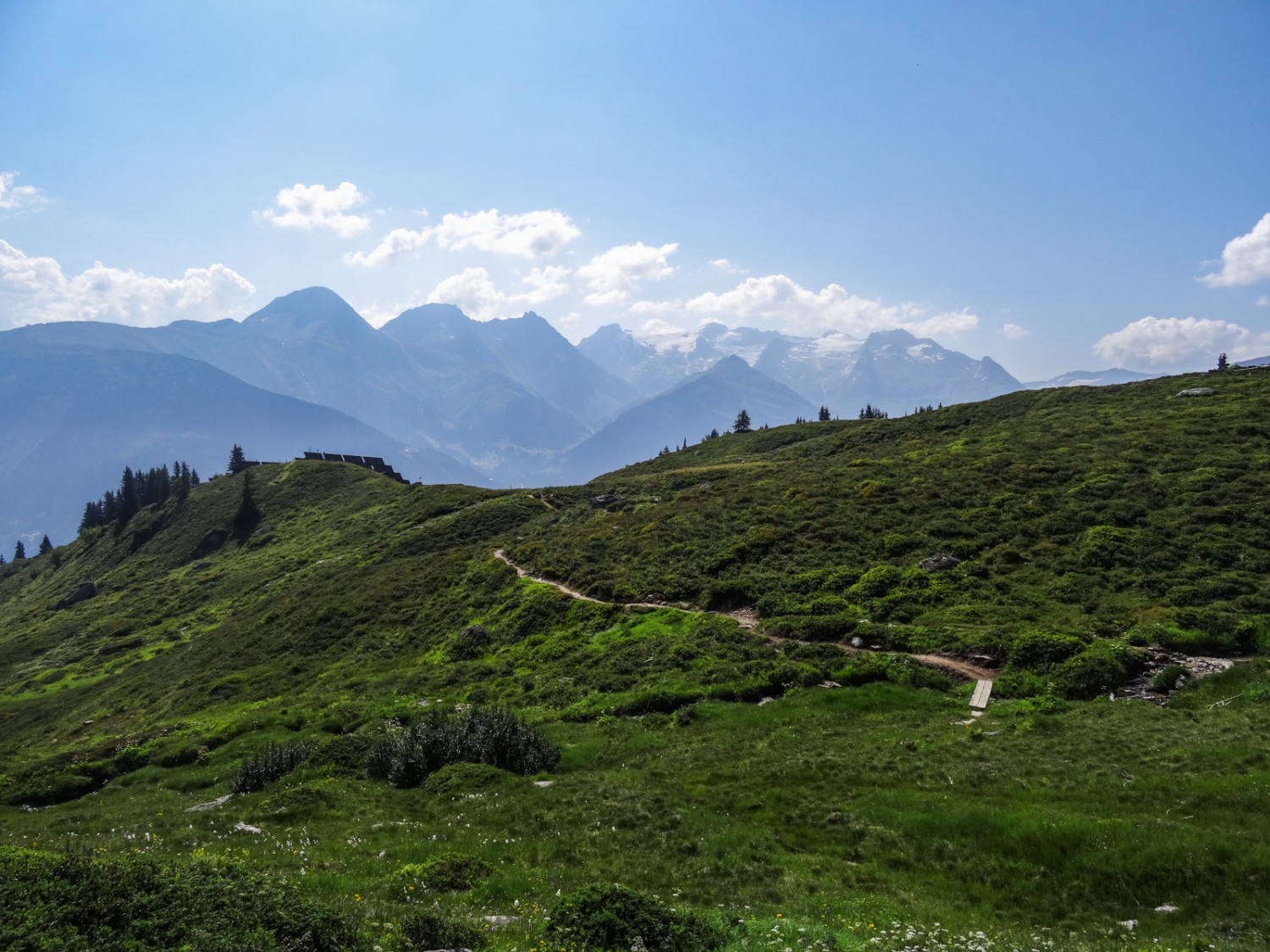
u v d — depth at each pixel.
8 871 9.94
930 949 12.07
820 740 25.95
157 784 34.06
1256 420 58.75
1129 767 20.22
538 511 91.75
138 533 157.75
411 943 11.30
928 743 24.16
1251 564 36.78
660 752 27.23
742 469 85.00
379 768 27.05
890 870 16.52
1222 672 27.48
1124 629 32.53
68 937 8.89
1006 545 44.47
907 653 34.00
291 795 23.38
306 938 10.42
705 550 53.75
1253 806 16.52
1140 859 14.91
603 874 16.33
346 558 96.12
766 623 40.25
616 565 55.91
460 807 22.11
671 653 38.47
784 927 12.90
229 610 94.56
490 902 14.61
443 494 117.00
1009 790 19.64
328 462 169.62
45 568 173.75
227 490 163.25
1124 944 12.34
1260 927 12.45
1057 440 64.94
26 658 99.62
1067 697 28.06
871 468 66.44
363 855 17.80
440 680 44.06
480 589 60.94
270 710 44.75
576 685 38.41
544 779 25.28
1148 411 69.19
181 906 10.06
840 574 44.19
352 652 57.81
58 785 35.00
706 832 18.58
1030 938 12.79
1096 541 42.09
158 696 61.88
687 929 12.39
